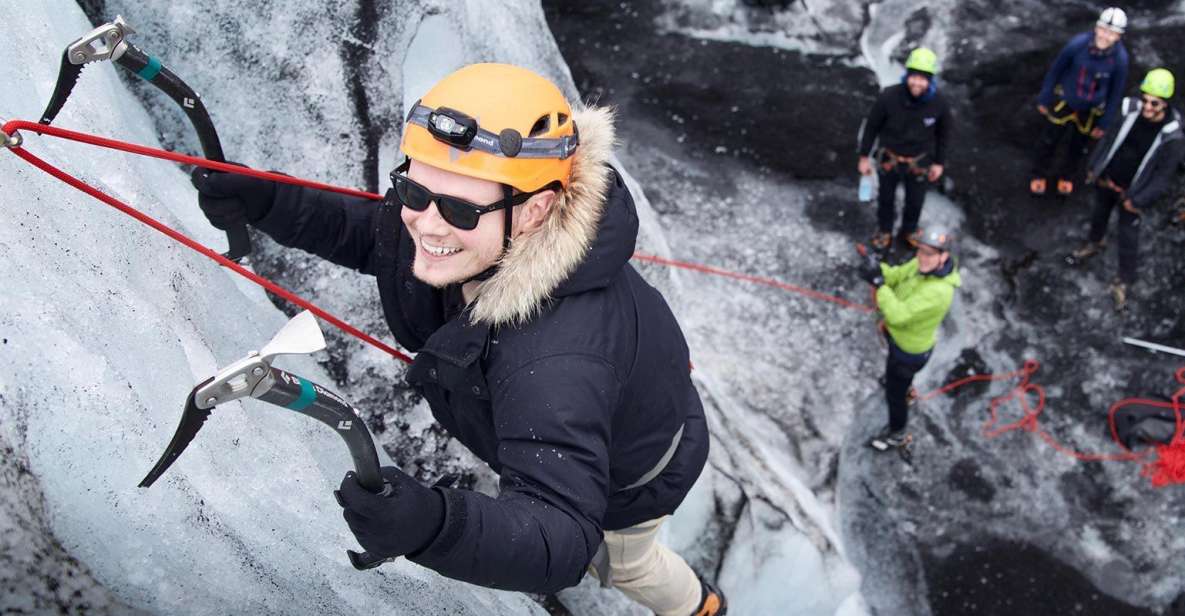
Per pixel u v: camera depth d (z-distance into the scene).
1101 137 5.64
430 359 1.77
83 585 1.50
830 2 6.78
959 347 5.48
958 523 4.89
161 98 2.88
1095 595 4.71
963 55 6.62
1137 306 5.64
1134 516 4.96
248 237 1.94
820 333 5.37
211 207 1.85
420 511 1.40
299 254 3.01
